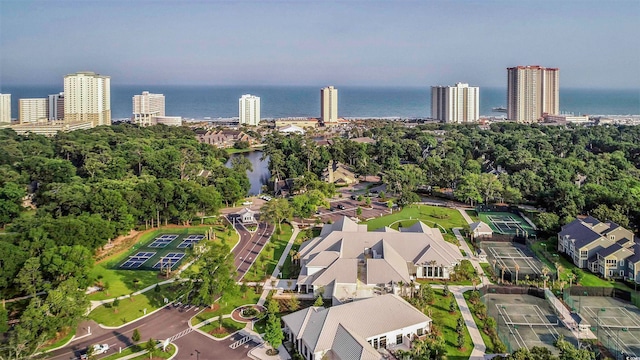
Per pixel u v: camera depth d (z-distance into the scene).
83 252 111.50
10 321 101.44
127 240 155.88
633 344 93.94
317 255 124.19
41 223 129.62
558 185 181.12
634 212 156.50
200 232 165.12
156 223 174.12
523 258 140.00
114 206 152.00
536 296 116.69
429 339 90.00
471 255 142.62
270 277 127.12
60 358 88.25
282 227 171.88
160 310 108.19
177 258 139.88
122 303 111.19
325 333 88.81
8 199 177.00
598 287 116.25
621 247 127.12
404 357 85.19
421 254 130.50
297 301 113.06
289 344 94.19
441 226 170.75
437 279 125.94
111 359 88.12
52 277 108.38
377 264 119.62
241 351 91.50
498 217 181.50
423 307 106.19
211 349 91.94
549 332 99.12
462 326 98.38
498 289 118.50
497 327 100.75
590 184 184.50
